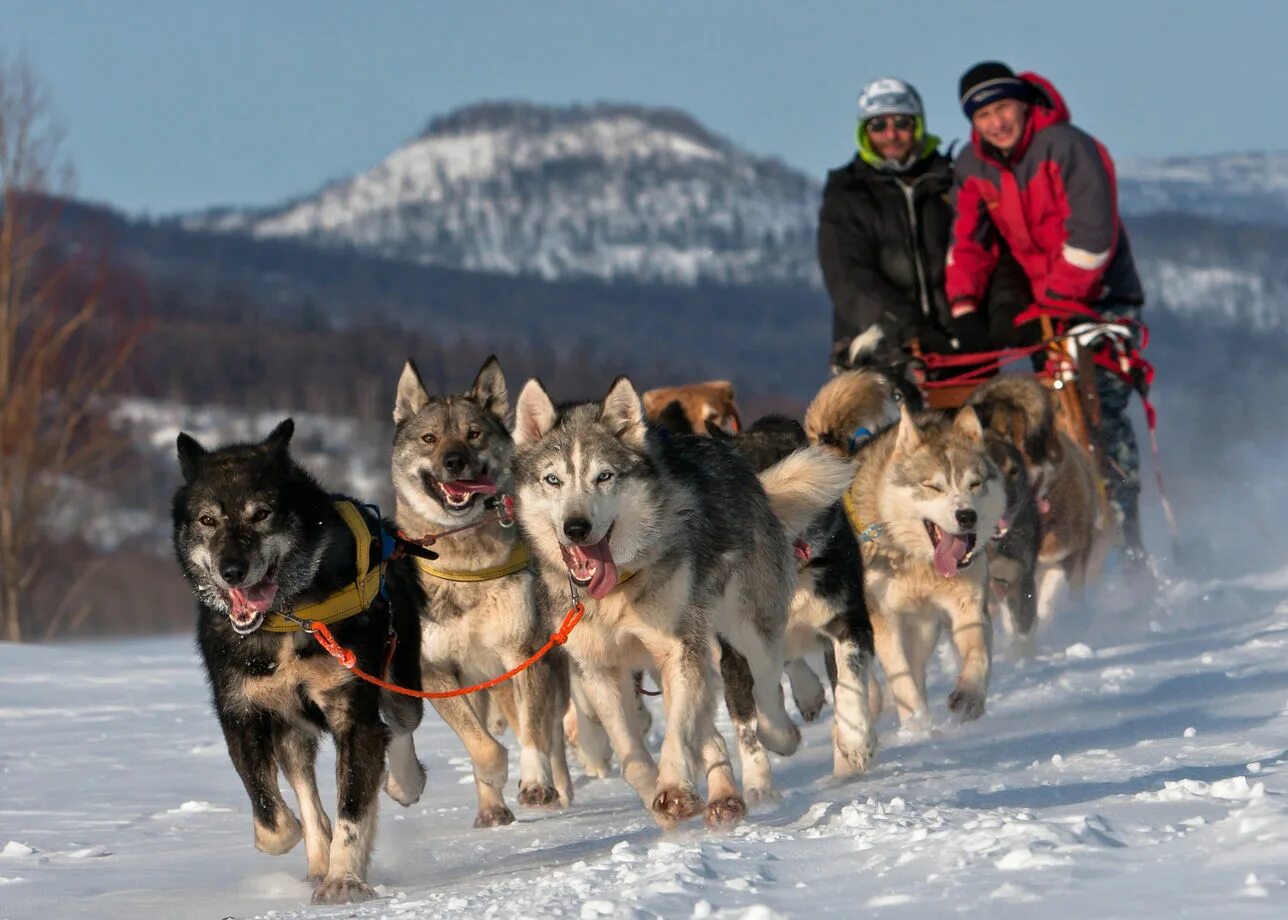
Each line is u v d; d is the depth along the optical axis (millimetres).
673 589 7902
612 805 9039
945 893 4805
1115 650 12570
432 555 8633
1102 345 15195
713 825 7402
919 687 10586
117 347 35125
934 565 10297
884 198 15953
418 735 12180
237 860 7734
